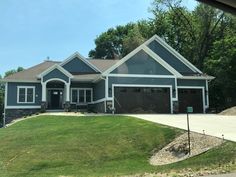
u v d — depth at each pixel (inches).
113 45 2851.9
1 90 2910.9
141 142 719.1
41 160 632.4
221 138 631.2
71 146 706.8
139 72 1328.7
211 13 1862.7
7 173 561.9
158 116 1079.0
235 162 490.3
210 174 417.7
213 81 1627.7
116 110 1288.1
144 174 461.7
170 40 2078.0
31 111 1413.6
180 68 1505.9
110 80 1298.0
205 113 1381.6
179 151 637.3
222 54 1544.0
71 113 1283.2
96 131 823.1
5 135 858.1
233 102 1561.3
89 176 480.7
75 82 1491.1
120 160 635.5
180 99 1402.6
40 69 1521.9
